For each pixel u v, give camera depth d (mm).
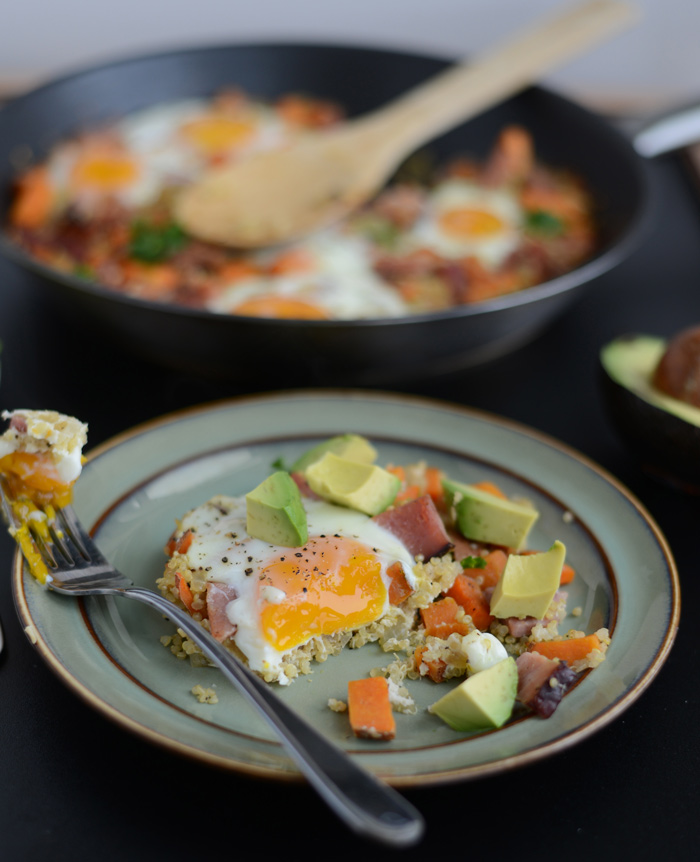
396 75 859
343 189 772
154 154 831
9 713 543
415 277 745
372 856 476
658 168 877
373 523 561
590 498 589
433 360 668
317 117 863
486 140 851
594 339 724
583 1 931
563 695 504
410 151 852
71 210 785
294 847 478
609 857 482
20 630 569
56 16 916
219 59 856
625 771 528
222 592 542
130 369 688
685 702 558
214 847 476
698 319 741
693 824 501
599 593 563
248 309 713
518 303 646
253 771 441
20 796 497
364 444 589
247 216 765
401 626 552
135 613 555
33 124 808
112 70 833
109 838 479
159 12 924
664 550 566
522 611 546
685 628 582
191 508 589
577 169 822
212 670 535
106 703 473
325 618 540
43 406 661
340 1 931
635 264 785
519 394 687
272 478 554
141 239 760
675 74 971
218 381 684
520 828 493
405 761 464
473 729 496
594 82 973
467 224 794
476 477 601
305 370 662
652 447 621
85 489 583
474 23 942
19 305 728
